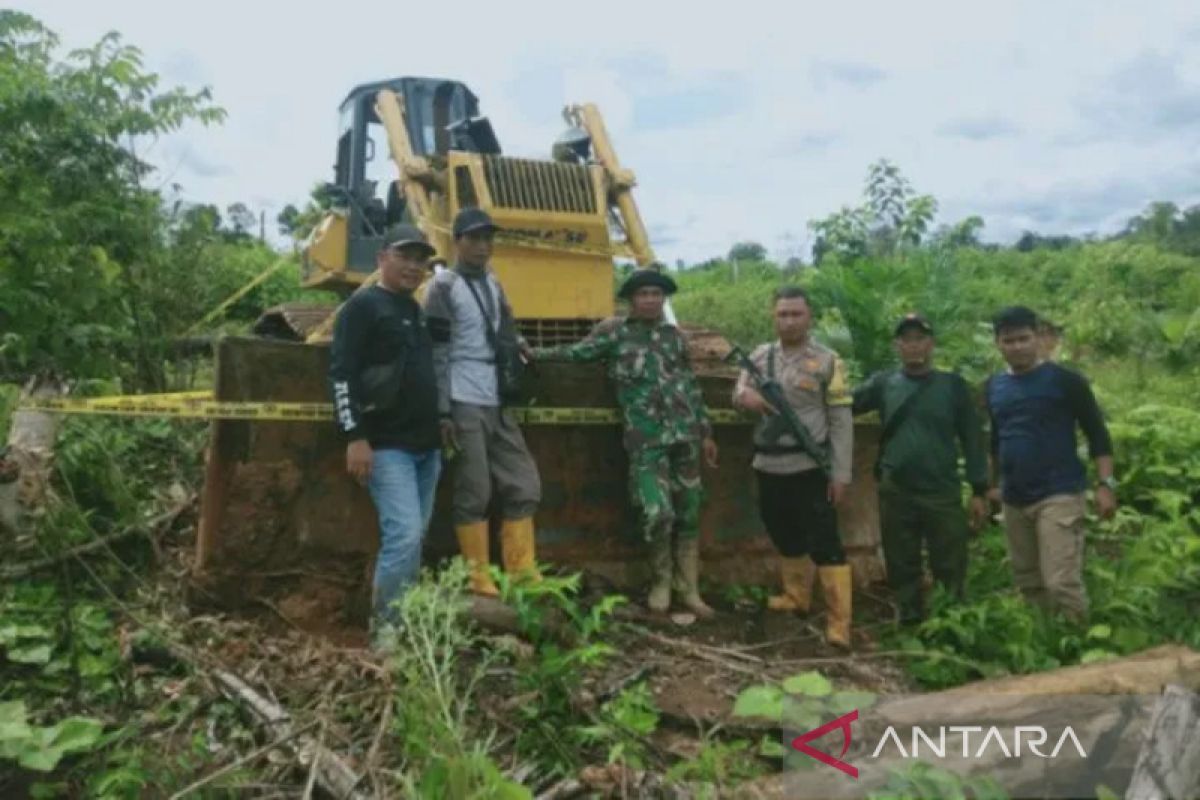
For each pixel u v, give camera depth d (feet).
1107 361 51.93
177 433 24.13
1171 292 70.74
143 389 27.81
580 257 24.13
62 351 24.70
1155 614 17.03
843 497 18.29
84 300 25.11
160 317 28.96
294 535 17.52
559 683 13.19
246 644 15.74
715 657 16.15
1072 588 17.43
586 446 19.43
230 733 13.34
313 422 17.61
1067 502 17.49
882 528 19.11
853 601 20.03
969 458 18.69
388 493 15.65
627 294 18.48
